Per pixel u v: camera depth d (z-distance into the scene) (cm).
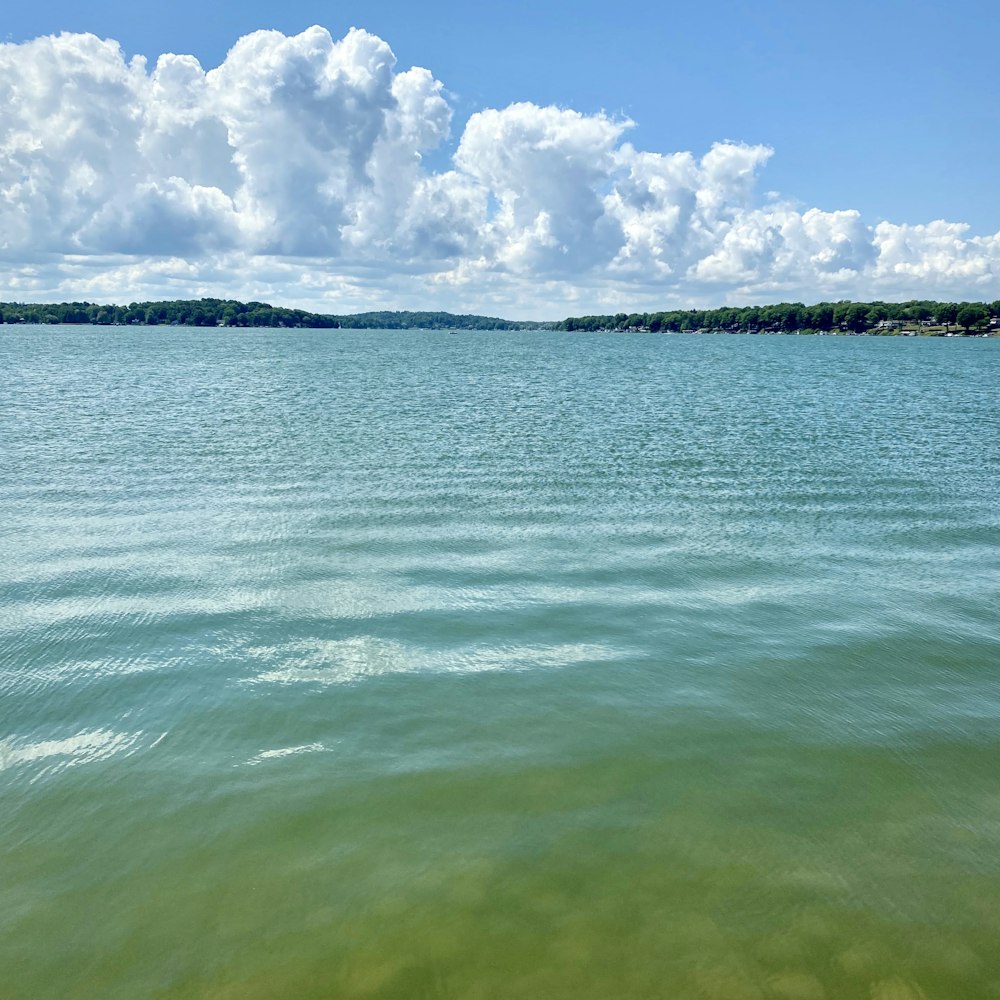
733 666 1434
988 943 800
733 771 1100
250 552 2055
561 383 7744
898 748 1166
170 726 1205
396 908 837
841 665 1444
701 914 833
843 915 834
